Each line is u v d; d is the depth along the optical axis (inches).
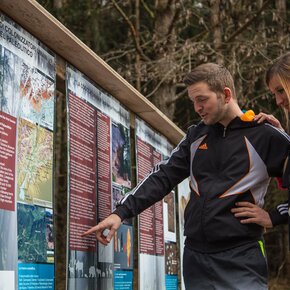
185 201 308.3
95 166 189.6
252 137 159.5
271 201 596.1
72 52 172.1
